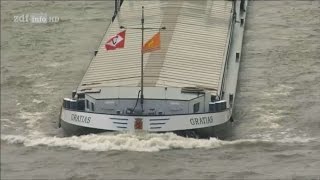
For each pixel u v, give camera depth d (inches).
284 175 5713.6
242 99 7603.4
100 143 6368.1
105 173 5787.4
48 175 5753.0
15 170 5866.1
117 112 6683.1
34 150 6328.7
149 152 6190.9
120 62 7652.6
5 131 6914.4
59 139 6560.0
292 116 7165.4
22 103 7637.8
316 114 7185.0
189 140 6422.2
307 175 5703.7
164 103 6648.6
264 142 6456.7
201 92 6747.1
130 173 5802.2
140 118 6461.6
